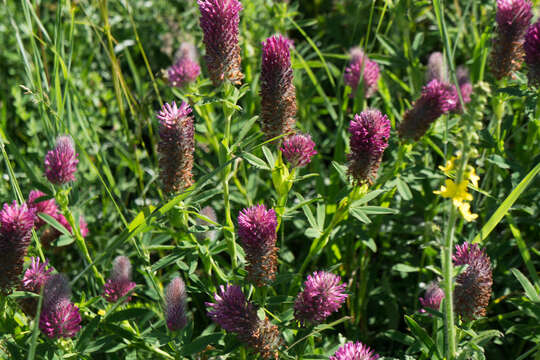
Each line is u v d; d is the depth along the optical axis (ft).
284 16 3.51
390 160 3.13
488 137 2.97
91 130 3.33
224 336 2.66
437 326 2.64
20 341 2.62
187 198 2.76
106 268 3.00
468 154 2.32
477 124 2.30
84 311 2.70
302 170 3.22
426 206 3.18
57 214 2.91
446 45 2.71
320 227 2.80
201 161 3.39
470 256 2.53
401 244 3.28
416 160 3.05
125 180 3.48
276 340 2.56
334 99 3.52
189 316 2.87
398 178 2.93
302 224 3.25
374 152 2.66
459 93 2.67
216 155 3.34
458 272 2.40
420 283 3.04
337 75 3.51
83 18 3.81
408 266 3.05
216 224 2.71
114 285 2.71
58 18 3.02
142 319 2.71
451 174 2.48
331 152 3.66
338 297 2.52
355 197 2.73
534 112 2.91
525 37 2.85
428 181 3.20
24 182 3.32
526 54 2.85
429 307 2.63
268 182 3.36
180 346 2.66
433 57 3.11
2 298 2.60
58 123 2.93
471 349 2.42
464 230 3.16
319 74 3.57
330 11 4.29
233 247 2.72
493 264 2.99
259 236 2.52
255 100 3.43
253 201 3.23
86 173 3.43
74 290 2.94
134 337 2.65
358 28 3.83
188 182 2.72
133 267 3.12
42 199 2.69
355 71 3.14
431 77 3.10
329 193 3.08
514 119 3.14
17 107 3.54
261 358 2.62
